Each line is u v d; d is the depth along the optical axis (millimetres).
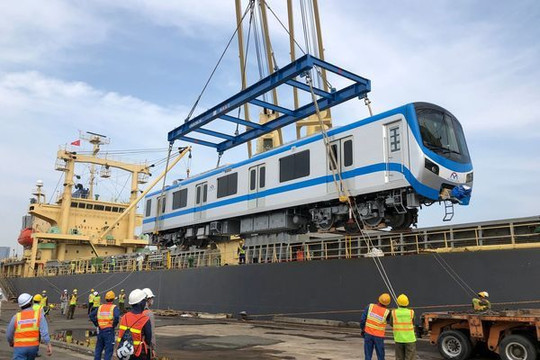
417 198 14898
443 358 10766
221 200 23062
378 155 15445
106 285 32625
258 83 18922
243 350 11906
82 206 42062
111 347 8414
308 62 16781
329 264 18000
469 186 15484
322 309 17891
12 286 44094
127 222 43656
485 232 14570
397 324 8078
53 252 42688
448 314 10914
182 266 26875
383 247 17016
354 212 16891
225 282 22656
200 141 25781
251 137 23781
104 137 43094
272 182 19875
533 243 13039
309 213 19922
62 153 40531
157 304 27297
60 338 14812
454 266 14414
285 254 20656
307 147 18375
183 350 12039
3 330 18203
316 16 32469
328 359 10453
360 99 18578
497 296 13375
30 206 40469
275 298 19875
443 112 15664
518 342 9430
